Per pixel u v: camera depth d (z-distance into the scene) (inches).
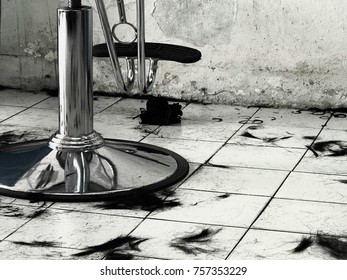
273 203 103.6
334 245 94.3
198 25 139.0
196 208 102.3
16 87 149.1
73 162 107.7
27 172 107.8
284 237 96.0
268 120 132.6
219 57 139.4
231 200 104.3
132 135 125.7
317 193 106.2
